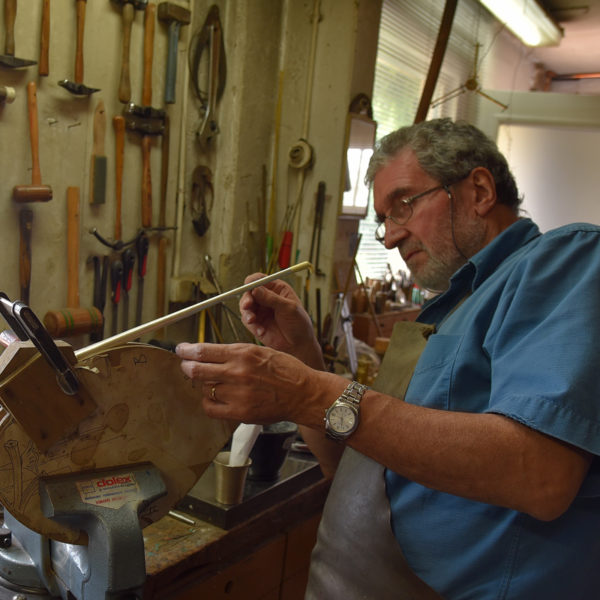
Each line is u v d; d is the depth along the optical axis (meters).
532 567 0.91
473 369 0.98
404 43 3.48
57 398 0.84
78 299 1.78
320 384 0.90
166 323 0.99
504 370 0.87
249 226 2.41
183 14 1.94
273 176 2.43
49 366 0.83
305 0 2.42
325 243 2.48
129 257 1.91
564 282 0.91
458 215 1.15
